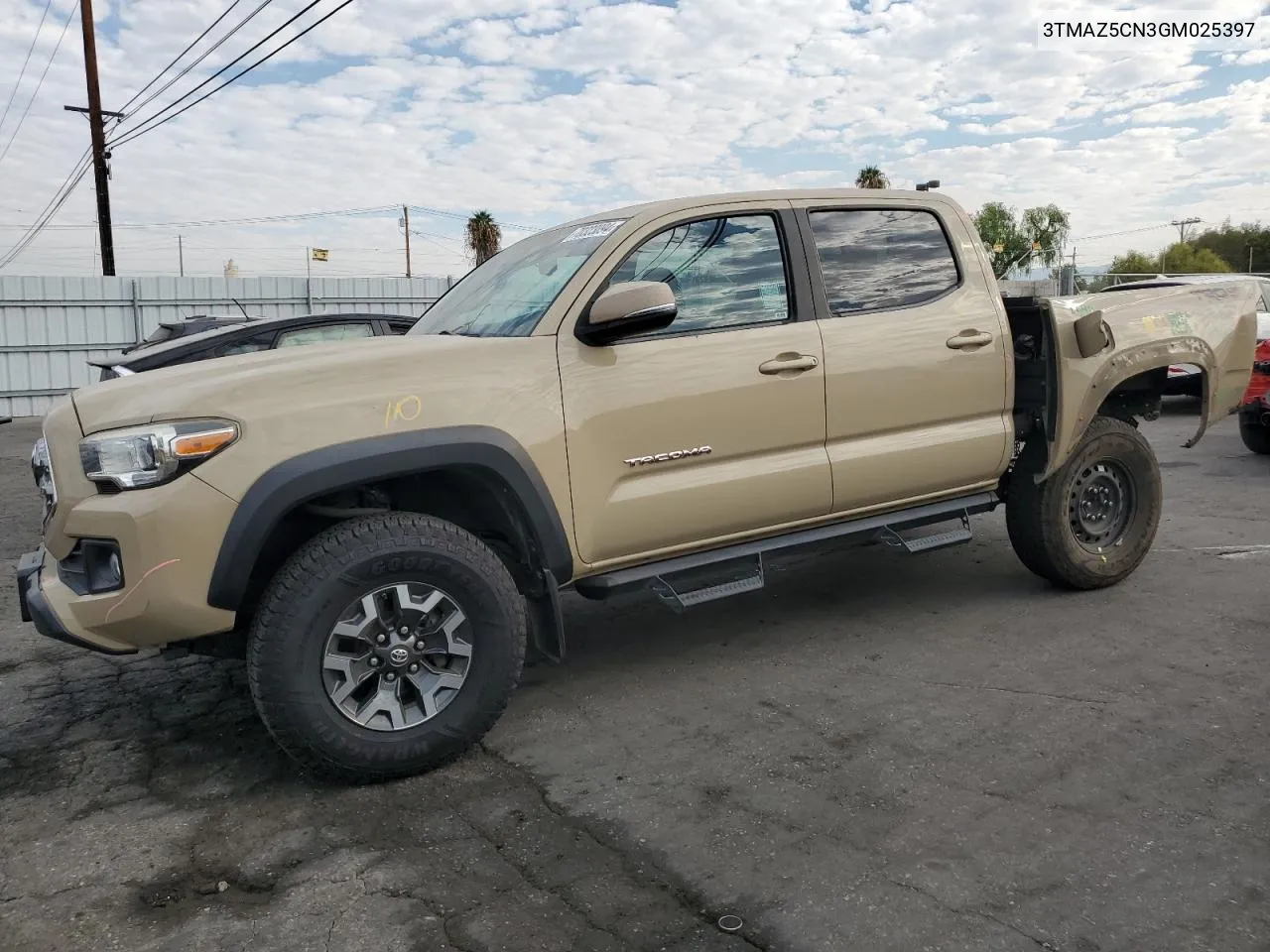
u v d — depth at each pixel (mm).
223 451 3148
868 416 4340
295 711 3195
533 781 3379
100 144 23906
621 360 3822
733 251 4156
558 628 3717
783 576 5770
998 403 4703
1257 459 9148
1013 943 2389
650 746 3615
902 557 6039
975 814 2998
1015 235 58500
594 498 3762
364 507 3740
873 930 2461
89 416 3273
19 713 4164
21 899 2756
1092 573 5051
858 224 4473
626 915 2576
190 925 2604
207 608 3156
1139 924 2439
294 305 24406
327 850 2969
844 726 3695
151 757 3693
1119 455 5031
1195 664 4105
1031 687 3961
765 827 2988
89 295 22578
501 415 3535
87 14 23375
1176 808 2979
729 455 4043
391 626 3350
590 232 4160
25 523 8539
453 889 2732
